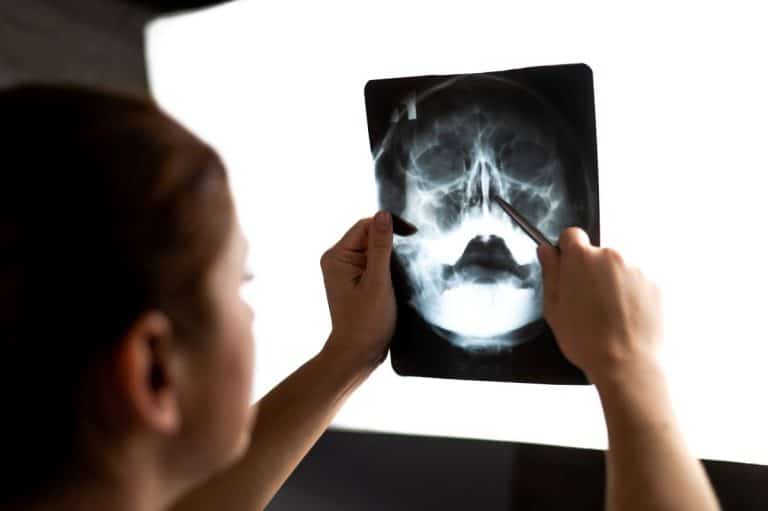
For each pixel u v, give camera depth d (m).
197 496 0.52
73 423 0.27
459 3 0.59
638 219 0.54
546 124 0.52
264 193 0.70
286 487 0.69
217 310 0.31
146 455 0.30
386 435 0.68
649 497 0.36
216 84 0.72
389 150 0.58
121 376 0.27
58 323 0.26
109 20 0.90
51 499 0.27
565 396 0.61
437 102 0.55
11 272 0.25
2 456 0.27
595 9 0.54
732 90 0.51
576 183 0.52
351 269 0.59
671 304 0.54
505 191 0.54
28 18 0.96
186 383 0.30
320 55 0.66
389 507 0.66
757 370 0.53
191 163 0.29
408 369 0.59
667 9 0.52
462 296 0.57
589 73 0.51
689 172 0.52
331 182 0.67
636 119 0.53
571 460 0.61
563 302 0.46
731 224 0.52
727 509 0.54
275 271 0.71
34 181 0.26
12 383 0.26
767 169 0.50
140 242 0.27
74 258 0.26
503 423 0.63
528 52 0.56
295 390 0.56
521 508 0.62
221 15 0.71
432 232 0.57
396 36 0.62
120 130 0.28
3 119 0.27
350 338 0.57
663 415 0.40
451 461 0.65
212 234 0.30
